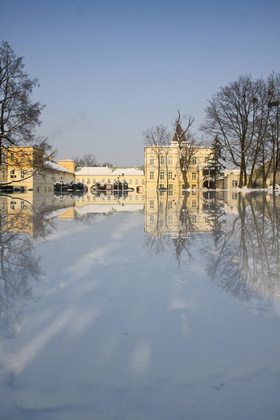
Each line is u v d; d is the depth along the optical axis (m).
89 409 1.38
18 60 26.64
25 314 2.34
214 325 2.14
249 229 6.53
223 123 33.66
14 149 28.58
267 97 30.77
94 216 9.95
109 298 2.66
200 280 3.14
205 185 65.62
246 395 1.47
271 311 2.38
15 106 26.80
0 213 11.00
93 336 2.00
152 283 3.06
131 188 72.31
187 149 54.44
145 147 67.00
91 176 76.88
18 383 1.54
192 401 1.42
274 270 3.47
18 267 3.65
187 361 1.72
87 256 4.21
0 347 1.87
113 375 1.60
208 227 6.97
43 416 1.33
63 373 1.62
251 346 1.88
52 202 18.84
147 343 1.91
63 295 2.73
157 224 7.67
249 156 34.78
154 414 1.35
